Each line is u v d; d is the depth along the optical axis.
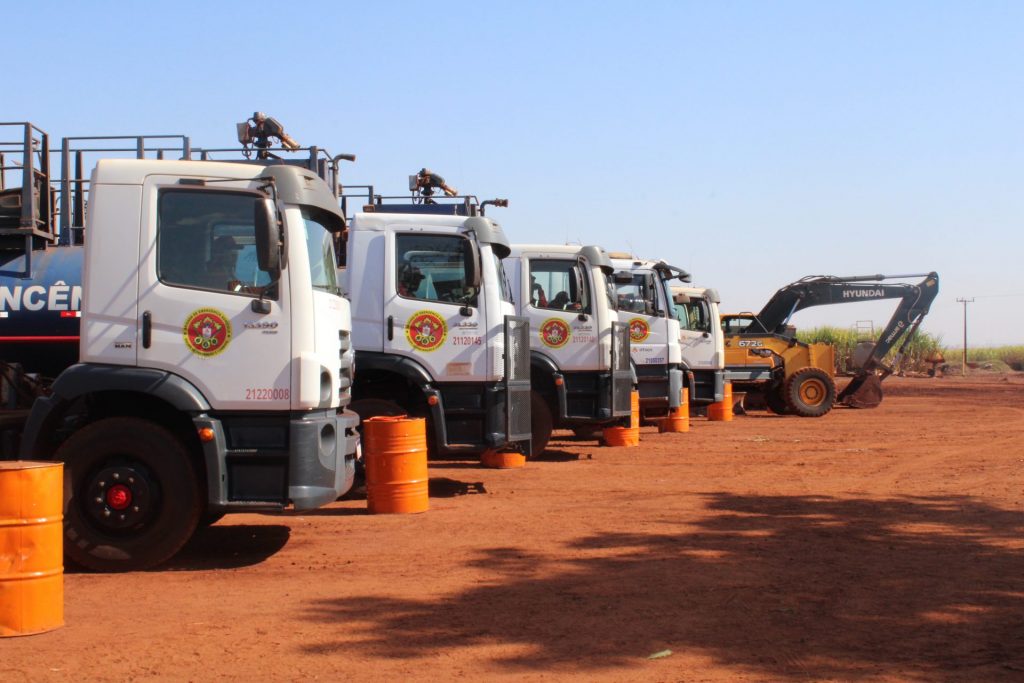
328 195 8.67
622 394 16.33
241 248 8.22
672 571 8.09
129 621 6.66
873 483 13.39
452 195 17.62
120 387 8.02
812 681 5.45
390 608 6.97
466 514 10.78
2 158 10.88
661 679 5.48
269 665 5.73
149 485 8.05
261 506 8.09
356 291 12.48
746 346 28.42
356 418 9.21
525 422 13.14
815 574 8.00
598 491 12.52
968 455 16.97
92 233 8.17
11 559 6.30
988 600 7.19
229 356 8.11
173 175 8.20
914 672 5.59
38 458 8.19
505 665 5.71
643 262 20.25
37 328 9.98
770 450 17.77
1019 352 79.44
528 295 15.94
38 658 5.86
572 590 7.46
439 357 12.41
